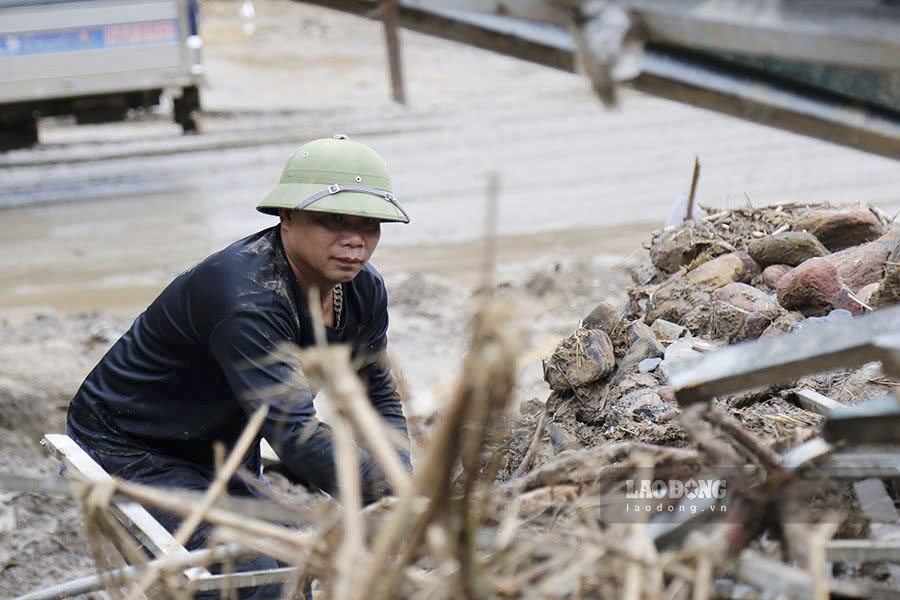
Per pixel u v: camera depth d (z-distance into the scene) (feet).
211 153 71.61
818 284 18.25
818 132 6.57
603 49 5.64
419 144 74.69
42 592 12.95
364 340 16.26
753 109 6.50
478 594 6.82
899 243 18.53
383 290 16.25
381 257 49.60
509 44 6.48
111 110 67.00
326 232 14.16
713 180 63.41
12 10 61.26
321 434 13.33
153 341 15.10
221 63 115.34
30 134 68.74
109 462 15.69
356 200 14.02
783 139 74.28
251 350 13.82
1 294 45.21
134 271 48.34
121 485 8.89
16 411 26.99
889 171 64.34
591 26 5.65
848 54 5.21
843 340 7.50
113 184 64.13
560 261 46.42
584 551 7.55
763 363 7.95
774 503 8.13
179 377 15.11
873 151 6.66
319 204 13.88
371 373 16.66
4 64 62.08
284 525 13.75
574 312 30.12
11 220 57.06
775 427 14.21
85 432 15.96
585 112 85.87
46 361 31.12
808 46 5.28
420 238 52.54
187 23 65.77
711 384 8.22
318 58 117.39
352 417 6.70
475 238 52.39
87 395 15.97
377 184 14.38
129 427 15.69
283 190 14.17
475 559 6.80
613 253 48.65
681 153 70.95
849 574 9.48
